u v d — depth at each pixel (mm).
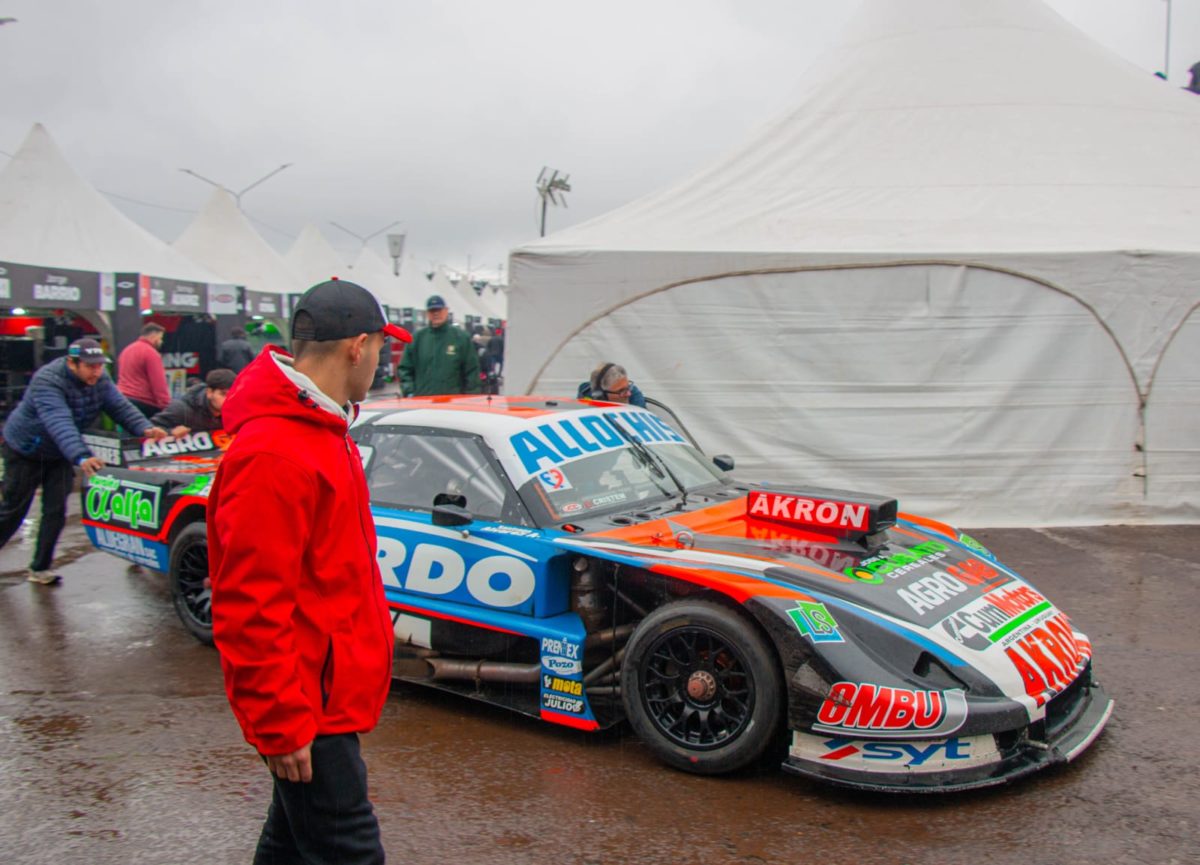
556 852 2848
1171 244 7441
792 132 9586
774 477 7785
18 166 14359
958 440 7598
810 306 7629
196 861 2836
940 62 9625
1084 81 9516
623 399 5969
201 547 4785
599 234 8383
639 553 3504
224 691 4281
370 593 2066
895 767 3047
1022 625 3477
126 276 12461
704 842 2893
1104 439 7508
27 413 5871
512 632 3729
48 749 3652
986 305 7477
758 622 3246
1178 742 3576
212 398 6090
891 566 3652
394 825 3021
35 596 5895
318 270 27109
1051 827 2939
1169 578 5988
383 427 4531
